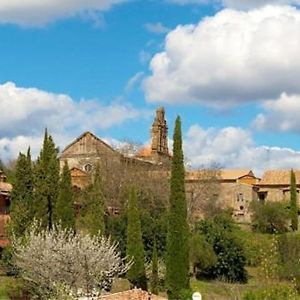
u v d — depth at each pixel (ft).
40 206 195.83
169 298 189.78
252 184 415.44
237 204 406.62
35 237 159.74
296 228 360.69
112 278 175.52
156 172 322.96
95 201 228.84
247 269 255.91
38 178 199.21
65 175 197.57
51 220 196.54
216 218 286.87
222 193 406.41
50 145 206.90
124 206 290.76
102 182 297.12
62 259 148.77
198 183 350.64
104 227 226.38
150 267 220.02
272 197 423.23
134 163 340.18
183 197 197.36
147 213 253.44
